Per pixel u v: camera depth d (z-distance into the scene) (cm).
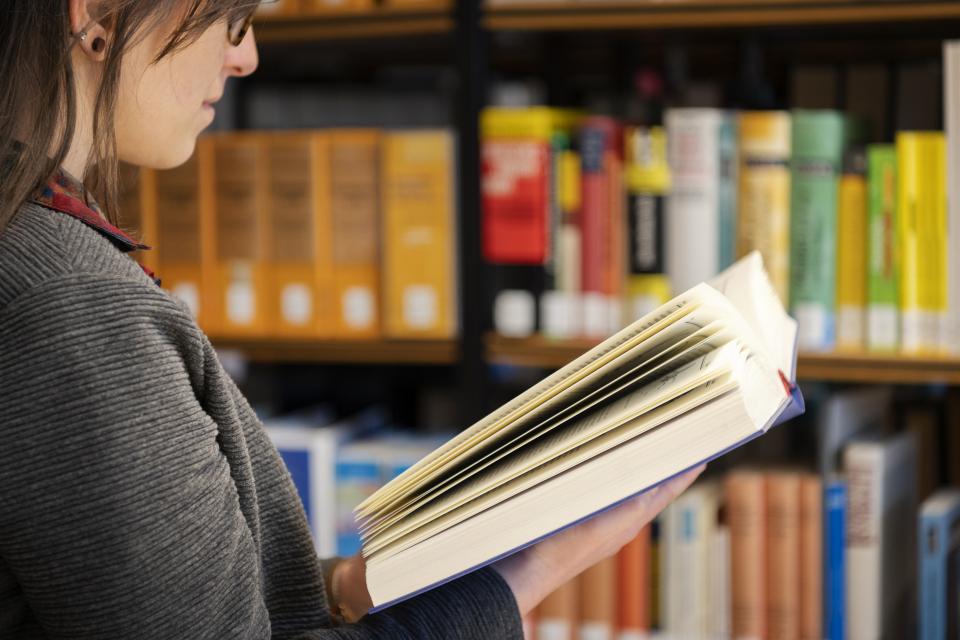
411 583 63
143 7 61
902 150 140
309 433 163
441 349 158
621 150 151
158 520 56
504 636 65
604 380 63
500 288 155
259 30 159
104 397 55
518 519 61
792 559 147
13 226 58
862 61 170
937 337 141
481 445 64
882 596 147
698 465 60
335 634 62
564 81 175
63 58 60
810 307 145
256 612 61
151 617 55
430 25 153
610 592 153
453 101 177
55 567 55
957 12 136
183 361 61
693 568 150
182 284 166
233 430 64
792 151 144
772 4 143
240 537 61
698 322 63
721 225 147
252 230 163
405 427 189
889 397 166
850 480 145
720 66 182
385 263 159
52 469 54
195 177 164
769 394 61
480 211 154
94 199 65
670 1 146
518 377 171
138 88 64
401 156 157
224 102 181
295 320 163
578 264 152
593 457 60
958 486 162
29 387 55
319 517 161
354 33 156
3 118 59
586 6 149
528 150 151
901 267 142
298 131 181
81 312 56
